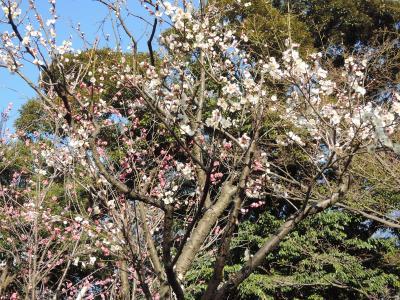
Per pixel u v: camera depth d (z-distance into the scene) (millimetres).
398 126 4633
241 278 3242
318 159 5402
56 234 6621
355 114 4461
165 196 5305
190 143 4105
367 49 8766
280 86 5828
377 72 7938
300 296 9922
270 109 5129
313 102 4887
